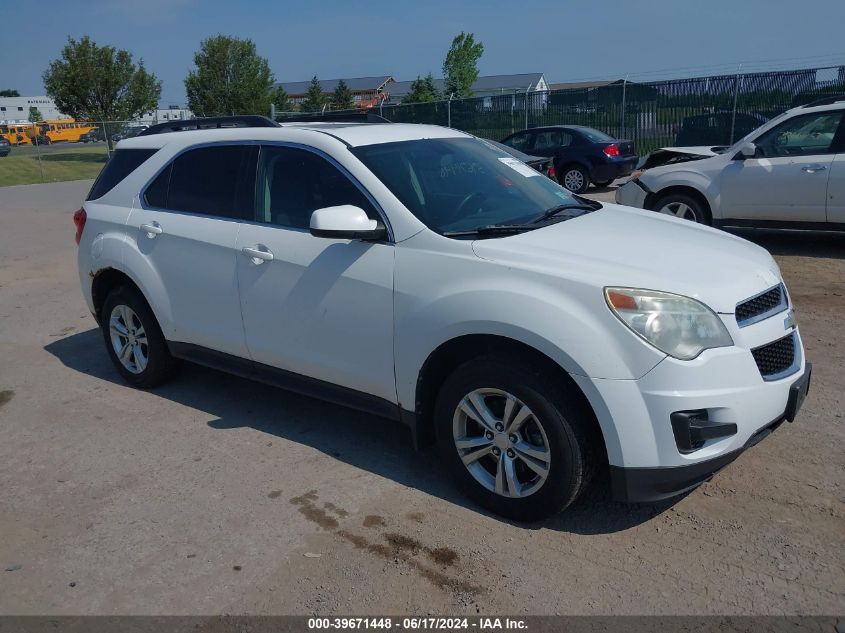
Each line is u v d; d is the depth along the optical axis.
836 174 8.28
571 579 3.18
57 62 39.84
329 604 3.10
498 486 3.60
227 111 40.47
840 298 7.01
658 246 3.72
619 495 3.28
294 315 4.25
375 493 3.95
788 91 17.70
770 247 9.39
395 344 3.81
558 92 21.88
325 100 54.25
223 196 4.74
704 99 19.02
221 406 5.21
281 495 3.97
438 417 3.76
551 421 3.33
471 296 3.48
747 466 4.02
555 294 3.32
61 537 3.67
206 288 4.74
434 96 39.31
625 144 17.66
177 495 4.01
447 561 3.34
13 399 5.51
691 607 2.98
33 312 8.00
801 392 3.53
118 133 35.34
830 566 3.17
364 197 4.03
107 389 5.64
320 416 4.98
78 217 5.68
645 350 3.13
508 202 4.29
